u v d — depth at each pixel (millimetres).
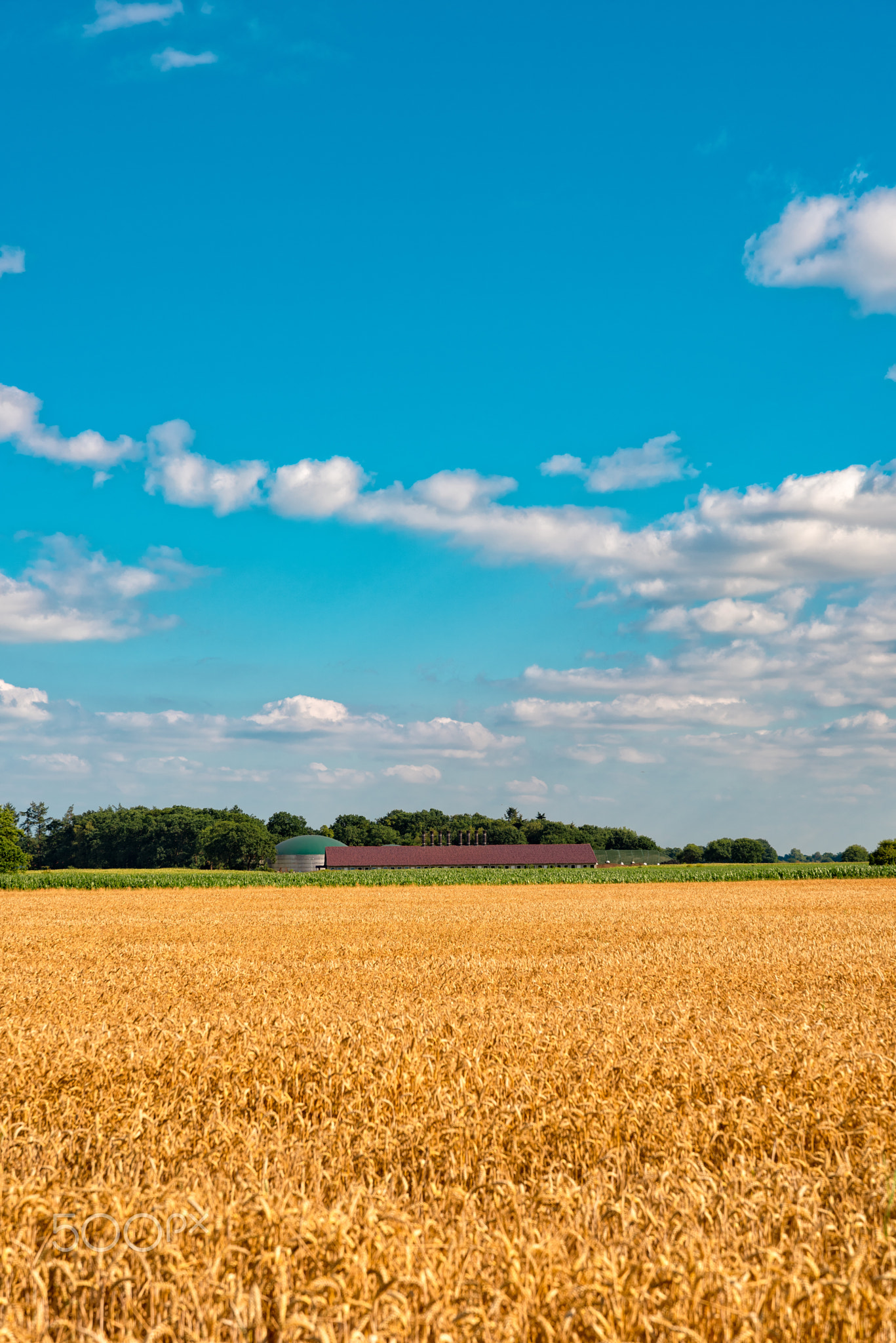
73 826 181750
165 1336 4156
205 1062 9391
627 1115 7539
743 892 64125
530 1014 12820
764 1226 5199
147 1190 5680
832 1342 4234
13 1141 7012
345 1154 6750
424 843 180625
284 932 32812
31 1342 4070
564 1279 4328
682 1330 3727
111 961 23703
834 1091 8328
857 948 25750
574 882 84000
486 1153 6836
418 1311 4164
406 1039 10461
